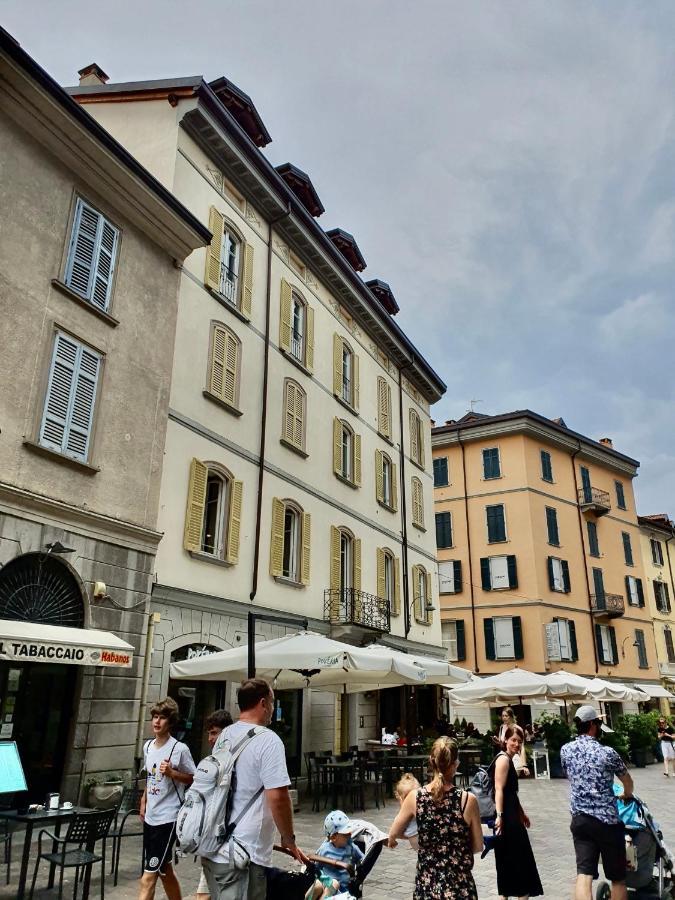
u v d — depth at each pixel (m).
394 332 27.19
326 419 21.92
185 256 15.52
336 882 5.49
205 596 15.04
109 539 12.38
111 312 13.29
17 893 6.79
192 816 4.00
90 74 19.58
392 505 25.94
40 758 10.85
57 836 7.20
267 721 4.50
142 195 14.05
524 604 34.56
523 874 6.21
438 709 27.33
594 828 6.06
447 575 37.22
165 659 13.73
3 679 10.57
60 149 12.55
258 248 19.61
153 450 13.78
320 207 23.05
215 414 16.52
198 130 17.41
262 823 4.04
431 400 32.28
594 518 40.03
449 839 4.70
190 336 16.03
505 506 36.62
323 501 20.91
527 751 22.39
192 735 14.78
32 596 10.92
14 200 11.61
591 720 6.61
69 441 11.95
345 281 23.59
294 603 18.56
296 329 21.36
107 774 11.66
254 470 17.70
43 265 11.97
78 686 11.49
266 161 19.20
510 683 21.03
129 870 8.12
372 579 23.38
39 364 11.59
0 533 10.42
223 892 3.89
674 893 7.09
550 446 38.91
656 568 44.62
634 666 39.16
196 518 15.18
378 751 17.64
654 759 28.14
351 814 13.12
